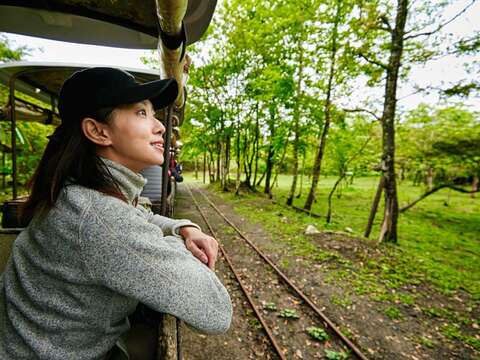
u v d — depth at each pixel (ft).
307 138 46.34
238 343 12.01
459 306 15.56
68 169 2.36
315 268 20.07
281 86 43.32
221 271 19.67
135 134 2.49
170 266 2.17
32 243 2.40
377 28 24.52
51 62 8.92
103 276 2.05
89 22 5.49
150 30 5.12
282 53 50.98
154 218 4.06
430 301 15.94
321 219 37.81
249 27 50.83
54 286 2.23
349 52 26.78
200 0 4.17
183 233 3.60
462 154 30.22
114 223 2.13
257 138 65.77
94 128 2.46
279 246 25.03
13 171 9.88
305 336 12.63
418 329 13.44
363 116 30.71
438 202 61.31
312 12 33.04
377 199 28.86
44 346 2.19
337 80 30.50
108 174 2.45
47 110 13.24
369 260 21.50
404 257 22.75
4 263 4.85
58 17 5.22
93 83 2.41
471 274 20.42
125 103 2.37
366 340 12.53
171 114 5.15
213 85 62.03
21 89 11.27
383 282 17.99
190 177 154.30
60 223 2.17
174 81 2.89
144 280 2.03
